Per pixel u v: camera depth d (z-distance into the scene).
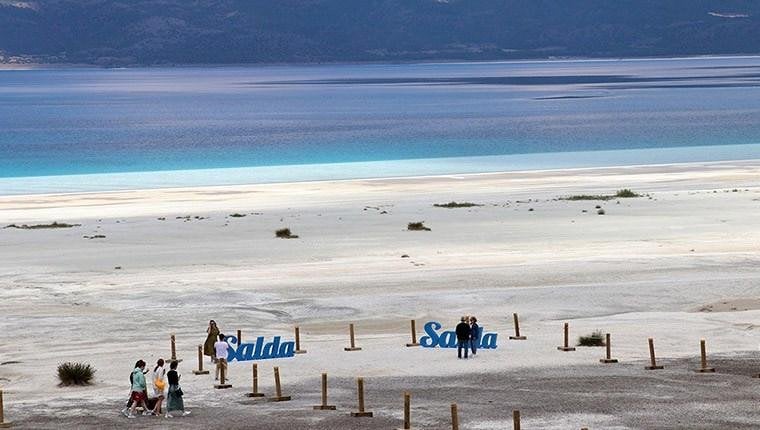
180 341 161.12
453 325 172.50
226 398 123.94
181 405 116.06
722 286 197.00
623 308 183.88
